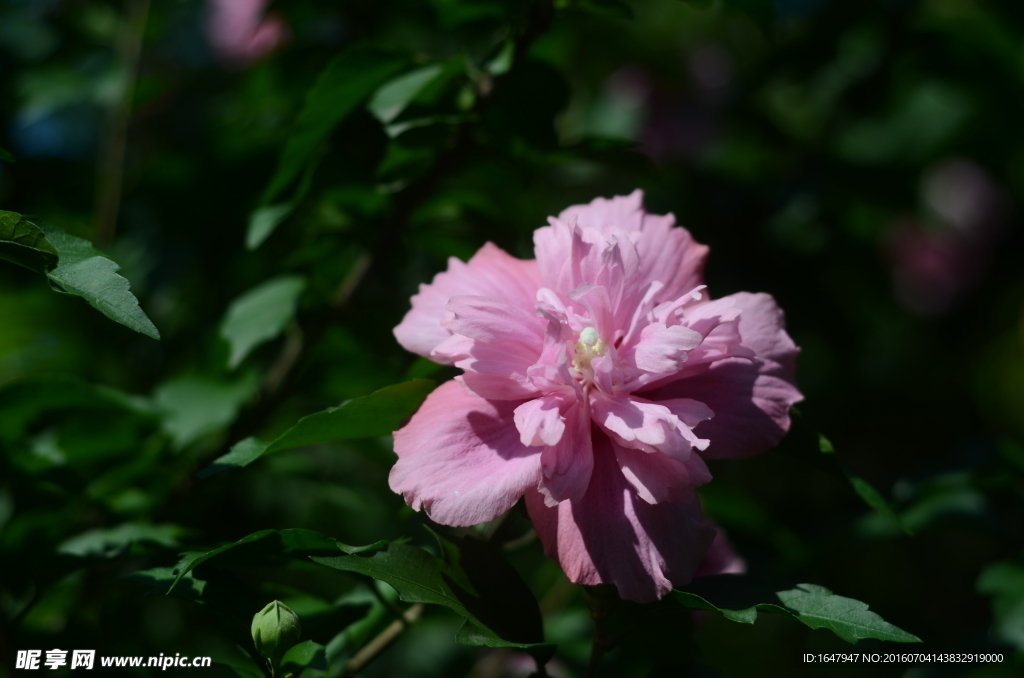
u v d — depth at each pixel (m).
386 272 0.66
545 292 0.51
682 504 0.49
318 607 0.55
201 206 0.69
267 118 0.69
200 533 0.57
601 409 0.50
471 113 0.58
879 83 0.81
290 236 0.68
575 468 0.49
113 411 0.60
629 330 0.51
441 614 0.57
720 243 0.81
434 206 0.63
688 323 0.50
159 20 0.71
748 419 0.51
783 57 0.81
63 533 0.59
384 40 0.70
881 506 0.52
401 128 0.57
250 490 0.73
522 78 0.58
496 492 0.49
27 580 0.57
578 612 0.66
